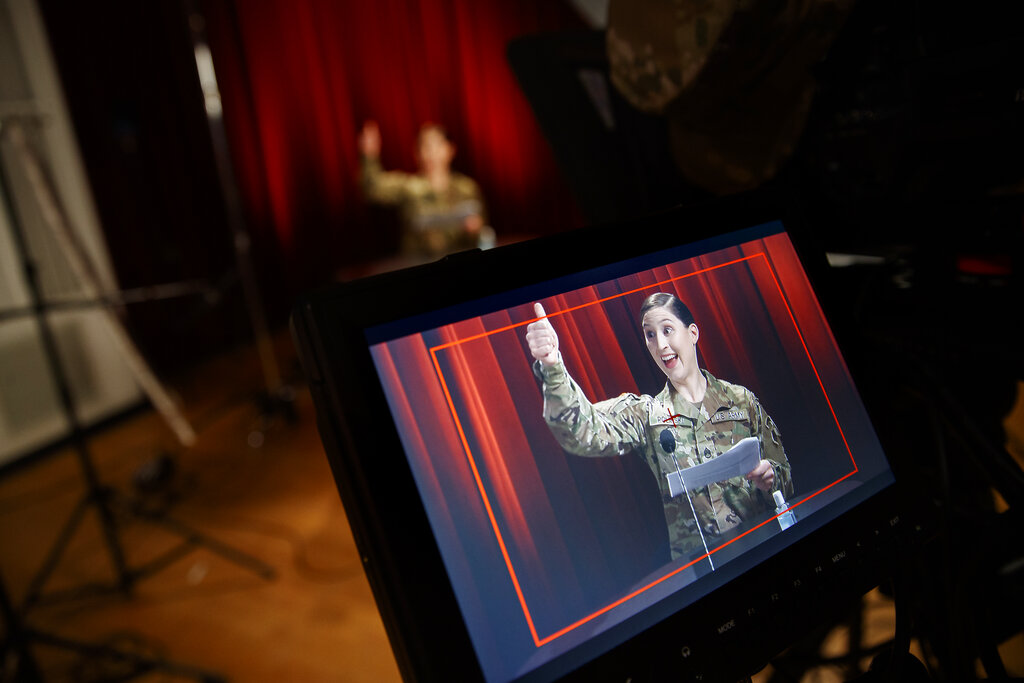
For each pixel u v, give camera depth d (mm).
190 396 3705
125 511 2531
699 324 443
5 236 3008
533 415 378
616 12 583
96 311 3361
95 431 3408
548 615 348
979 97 497
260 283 4383
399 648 331
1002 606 530
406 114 4996
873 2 529
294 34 4355
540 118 755
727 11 479
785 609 396
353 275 3334
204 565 2219
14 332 3045
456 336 370
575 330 405
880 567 435
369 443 333
